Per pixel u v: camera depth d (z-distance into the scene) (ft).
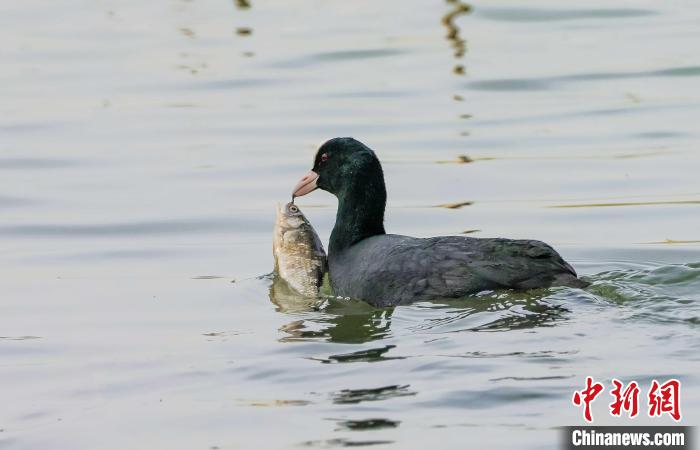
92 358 42.01
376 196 48.85
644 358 37.35
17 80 86.79
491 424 33.76
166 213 61.52
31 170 69.00
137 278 52.19
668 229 56.59
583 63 86.79
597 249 53.78
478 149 70.69
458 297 42.32
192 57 91.25
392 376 37.42
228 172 67.87
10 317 47.37
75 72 88.69
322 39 95.20
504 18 100.17
